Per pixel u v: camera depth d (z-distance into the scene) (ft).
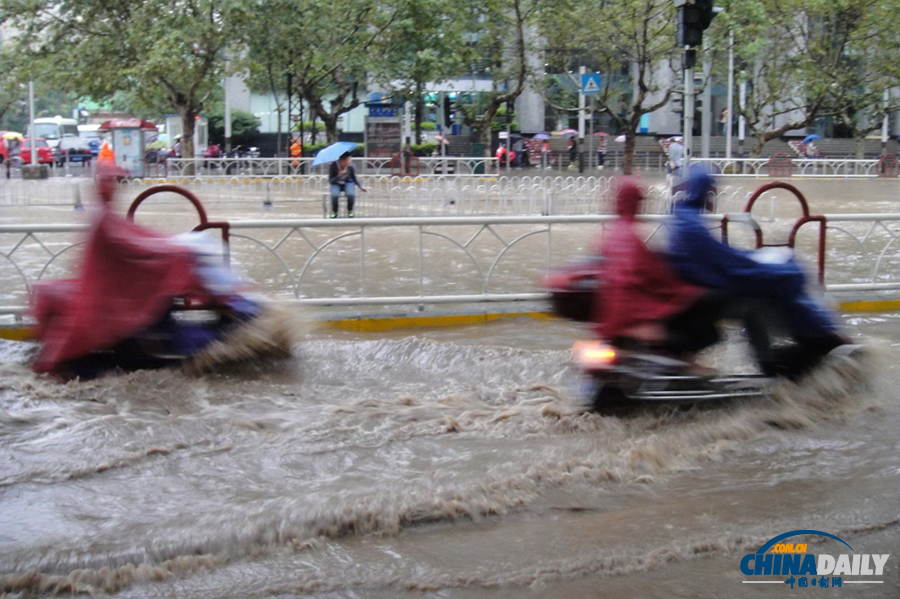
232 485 15.97
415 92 117.60
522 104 168.14
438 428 19.01
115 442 17.99
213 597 12.14
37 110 275.18
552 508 15.05
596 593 12.28
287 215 69.62
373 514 14.35
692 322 19.70
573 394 21.31
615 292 19.31
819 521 14.43
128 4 105.40
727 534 13.93
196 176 102.89
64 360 22.24
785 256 20.70
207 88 114.73
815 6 112.16
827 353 20.86
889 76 121.49
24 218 67.00
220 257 24.64
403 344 25.81
